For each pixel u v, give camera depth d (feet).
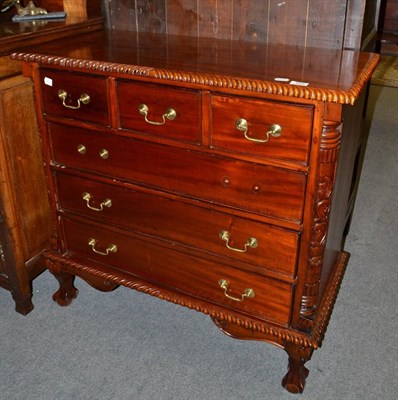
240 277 5.10
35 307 6.51
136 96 4.69
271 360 5.75
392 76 15.65
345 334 6.11
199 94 4.37
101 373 5.55
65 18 6.11
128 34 6.10
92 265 6.02
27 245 6.25
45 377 5.49
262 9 5.49
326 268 5.48
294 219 4.52
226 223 4.88
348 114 4.66
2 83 5.38
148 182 5.11
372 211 8.89
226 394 5.31
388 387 5.39
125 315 6.40
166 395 5.29
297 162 4.25
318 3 5.20
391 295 6.81
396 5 12.81
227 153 4.50
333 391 5.35
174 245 5.31
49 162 5.64
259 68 4.54
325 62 4.77
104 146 5.16
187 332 6.14
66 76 4.97
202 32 5.93
